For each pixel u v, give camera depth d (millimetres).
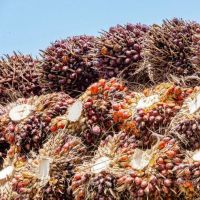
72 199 3051
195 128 2709
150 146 2930
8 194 3146
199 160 2566
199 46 3209
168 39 3346
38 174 3092
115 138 3010
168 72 3363
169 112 2904
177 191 2633
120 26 3646
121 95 3252
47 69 3832
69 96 3648
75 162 3109
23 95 4051
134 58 3539
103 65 3623
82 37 3875
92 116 3193
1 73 4117
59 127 3256
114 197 2775
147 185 2660
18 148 3387
